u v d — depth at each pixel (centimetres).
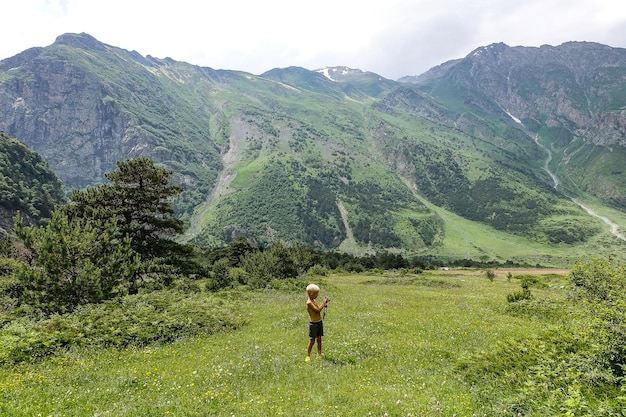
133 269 2675
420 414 830
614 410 786
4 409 873
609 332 1091
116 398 985
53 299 2244
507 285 5350
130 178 3759
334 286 4709
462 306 2680
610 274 2020
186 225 4031
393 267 13162
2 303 2533
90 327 1711
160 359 1406
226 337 1800
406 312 2375
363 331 1769
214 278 4266
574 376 948
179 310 2162
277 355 1370
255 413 862
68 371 1214
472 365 1152
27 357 1348
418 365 1238
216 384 1063
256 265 5594
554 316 2031
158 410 888
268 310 2616
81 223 3106
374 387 1020
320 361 1278
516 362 1108
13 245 5116
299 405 905
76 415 866
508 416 832
